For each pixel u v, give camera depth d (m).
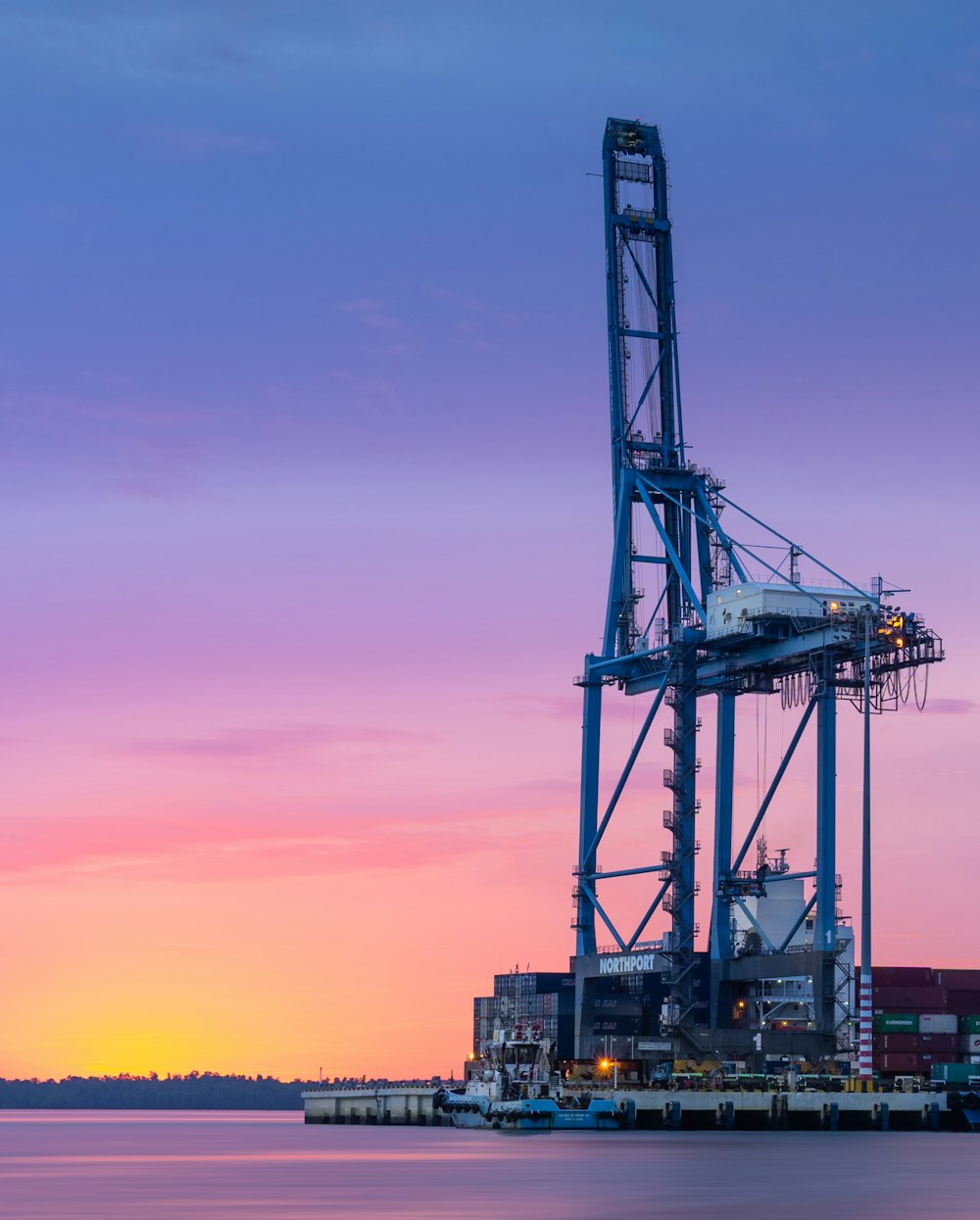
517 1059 165.00
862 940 148.25
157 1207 101.50
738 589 164.12
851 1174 114.56
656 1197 99.38
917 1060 162.62
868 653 151.00
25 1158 178.75
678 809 170.75
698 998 175.62
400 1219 89.62
